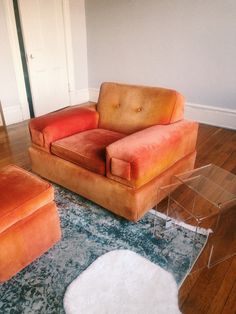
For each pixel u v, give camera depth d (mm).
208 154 2676
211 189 1554
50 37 3758
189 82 3498
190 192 1958
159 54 3598
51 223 1402
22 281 1287
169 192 1842
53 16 3705
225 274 1312
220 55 3125
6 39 3229
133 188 1517
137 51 3789
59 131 1965
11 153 2742
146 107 1961
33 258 1370
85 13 4074
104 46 4117
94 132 2076
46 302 1187
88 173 1729
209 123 3521
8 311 1151
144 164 1473
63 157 1870
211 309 1146
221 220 1565
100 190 1688
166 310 1136
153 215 1748
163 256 1419
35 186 1347
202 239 1539
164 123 1875
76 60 4281
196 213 1733
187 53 3357
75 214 1764
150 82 3863
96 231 1606
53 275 1315
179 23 3262
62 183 1972
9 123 3578
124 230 1612
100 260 1389
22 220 1268
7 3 3094
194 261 1388
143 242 1517
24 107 3699
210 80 3318
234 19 2879
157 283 1259
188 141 1885
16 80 3486
